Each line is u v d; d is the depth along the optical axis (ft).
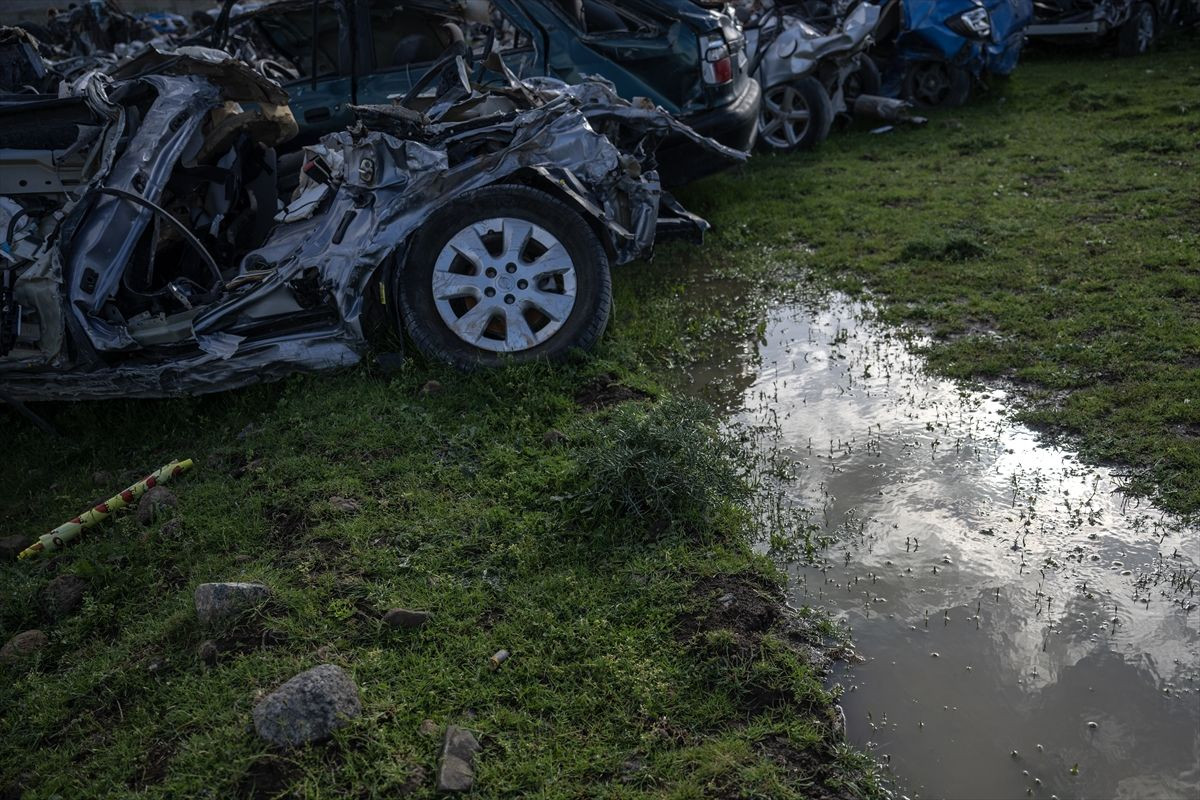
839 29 30.78
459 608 10.28
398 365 15.72
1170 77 36.27
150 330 15.05
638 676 9.22
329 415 14.64
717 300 19.33
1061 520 11.62
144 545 12.07
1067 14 42.78
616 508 11.74
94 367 15.06
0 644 10.93
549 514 11.92
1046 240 20.26
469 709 8.99
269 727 8.50
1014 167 26.35
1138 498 11.79
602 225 16.07
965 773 8.38
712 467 12.25
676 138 22.53
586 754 8.44
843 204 24.56
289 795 8.11
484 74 21.74
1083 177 24.58
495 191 15.20
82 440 15.49
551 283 15.79
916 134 31.71
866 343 16.84
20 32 16.85
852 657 9.73
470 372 15.52
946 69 34.86
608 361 15.88
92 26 42.86
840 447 13.67
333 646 9.77
